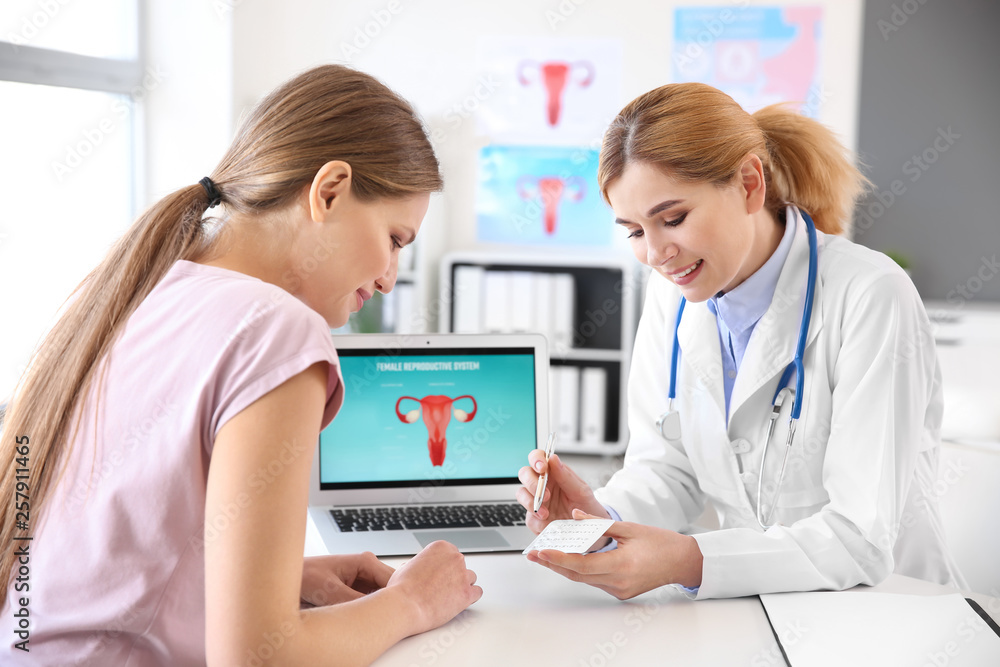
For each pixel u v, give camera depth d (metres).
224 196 0.90
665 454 1.42
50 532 0.81
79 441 0.81
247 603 0.73
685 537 1.06
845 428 1.17
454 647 0.90
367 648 0.83
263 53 3.89
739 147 1.14
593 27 4.10
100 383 0.81
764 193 1.18
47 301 3.18
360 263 0.89
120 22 3.45
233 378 0.76
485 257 4.03
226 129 3.52
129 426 0.79
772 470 1.29
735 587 1.04
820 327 1.24
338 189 0.86
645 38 4.07
